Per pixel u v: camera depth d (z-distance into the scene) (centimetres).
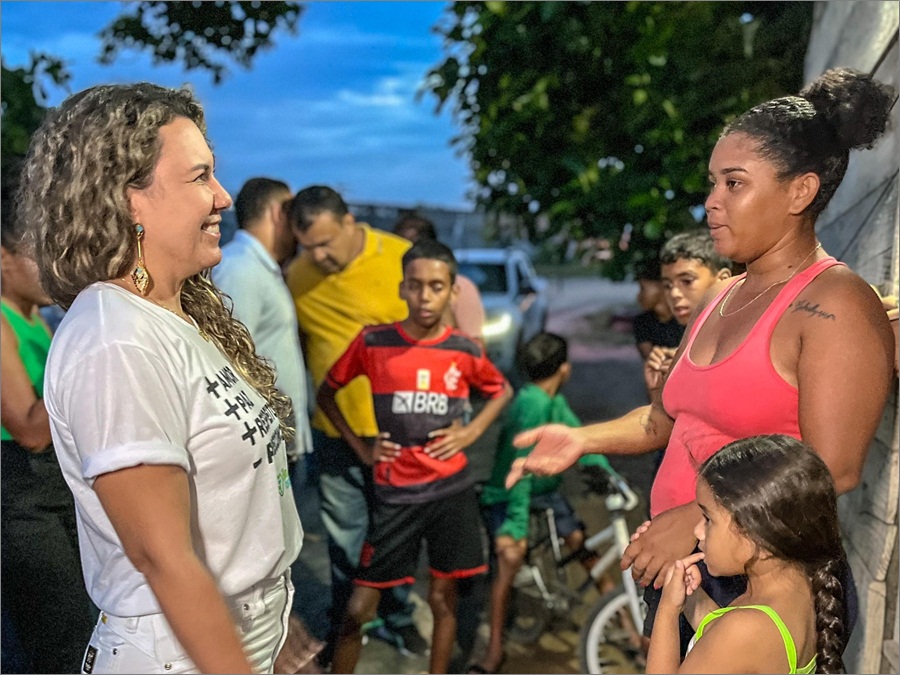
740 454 148
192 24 425
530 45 416
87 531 141
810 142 154
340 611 354
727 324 165
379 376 317
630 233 436
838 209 284
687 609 166
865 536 230
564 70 420
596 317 1620
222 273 326
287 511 163
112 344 129
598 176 416
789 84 383
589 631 327
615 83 416
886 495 210
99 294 136
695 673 142
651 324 356
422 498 311
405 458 313
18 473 241
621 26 399
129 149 135
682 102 395
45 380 135
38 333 263
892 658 201
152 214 140
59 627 251
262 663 157
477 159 449
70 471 136
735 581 161
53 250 138
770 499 142
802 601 146
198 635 125
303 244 355
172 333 139
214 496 143
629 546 174
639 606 318
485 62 433
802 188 156
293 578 439
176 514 128
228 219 567
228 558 146
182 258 145
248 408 148
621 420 204
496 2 405
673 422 198
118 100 137
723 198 160
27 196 141
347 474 351
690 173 393
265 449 150
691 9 390
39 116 418
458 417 319
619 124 416
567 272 2481
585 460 337
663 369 211
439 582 321
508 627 374
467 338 323
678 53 393
